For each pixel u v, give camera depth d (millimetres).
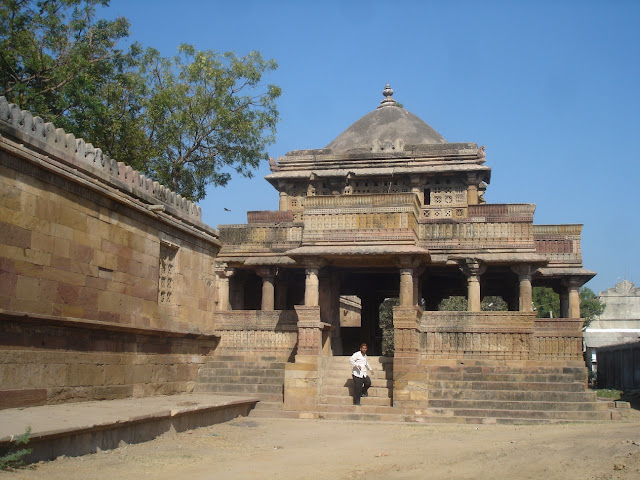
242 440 15008
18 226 13664
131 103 32000
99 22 31641
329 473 10852
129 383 17906
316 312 21625
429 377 21547
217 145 33375
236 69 33031
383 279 33781
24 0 30156
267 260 29625
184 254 21531
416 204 25031
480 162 36062
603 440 12023
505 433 15742
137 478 10078
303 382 20500
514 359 22109
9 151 13195
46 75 29359
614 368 39594
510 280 33000
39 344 14273
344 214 23812
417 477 10055
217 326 24422
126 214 17781
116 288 17250
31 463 10195
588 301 59188
